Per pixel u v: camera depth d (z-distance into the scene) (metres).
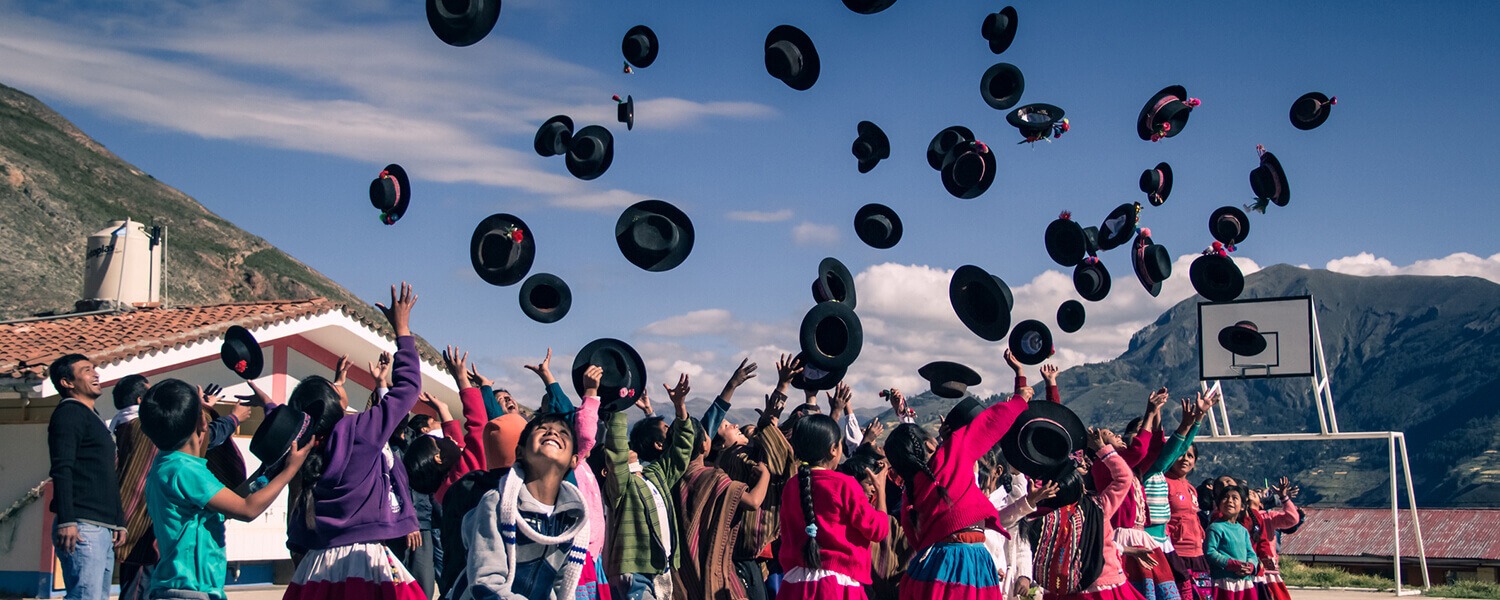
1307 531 53.12
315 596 6.96
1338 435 20.30
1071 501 8.52
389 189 9.48
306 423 7.00
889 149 11.29
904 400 9.81
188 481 6.71
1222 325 22.86
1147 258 10.90
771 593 10.01
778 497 9.40
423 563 9.91
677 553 8.83
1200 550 10.82
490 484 8.52
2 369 14.22
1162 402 9.95
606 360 8.38
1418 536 19.73
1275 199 11.12
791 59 10.16
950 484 7.35
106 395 15.03
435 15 8.85
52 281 72.31
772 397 9.46
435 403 9.43
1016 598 11.11
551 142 10.19
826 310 9.23
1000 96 10.52
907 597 7.37
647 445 9.08
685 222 9.70
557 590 6.29
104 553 8.10
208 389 8.48
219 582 6.84
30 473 15.01
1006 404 7.60
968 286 9.49
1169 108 10.73
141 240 20.25
